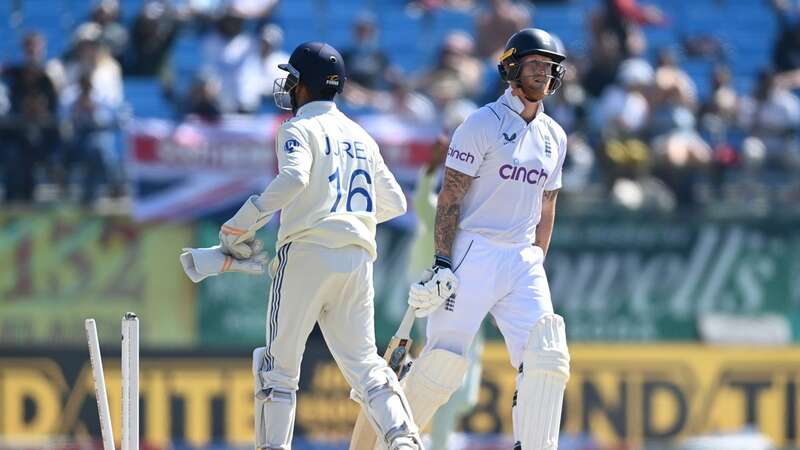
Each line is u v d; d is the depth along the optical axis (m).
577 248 54.53
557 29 71.00
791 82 66.69
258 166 52.78
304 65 24.95
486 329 51.84
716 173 55.78
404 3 70.94
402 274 52.81
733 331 54.78
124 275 52.84
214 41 58.12
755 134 57.66
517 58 25.44
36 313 52.66
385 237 52.81
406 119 53.16
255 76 57.84
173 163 52.44
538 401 24.97
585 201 54.69
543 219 26.80
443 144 34.34
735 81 70.06
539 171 25.77
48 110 53.84
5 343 50.53
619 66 60.38
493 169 25.58
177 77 63.94
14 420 49.94
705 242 55.16
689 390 52.59
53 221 52.94
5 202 52.94
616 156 55.03
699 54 70.12
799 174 56.34
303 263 24.27
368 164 25.06
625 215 54.72
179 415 50.38
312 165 24.34
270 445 24.36
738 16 73.38
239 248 24.33
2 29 68.31
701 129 58.12
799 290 55.38
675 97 57.47
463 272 25.67
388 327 52.81
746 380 53.06
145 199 52.41
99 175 53.44
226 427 50.53
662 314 54.78
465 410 34.00
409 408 24.67
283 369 24.66
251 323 53.09
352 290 24.59
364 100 57.84
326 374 50.12
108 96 56.22
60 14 69.00
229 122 53.81
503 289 25.73
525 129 25.62
